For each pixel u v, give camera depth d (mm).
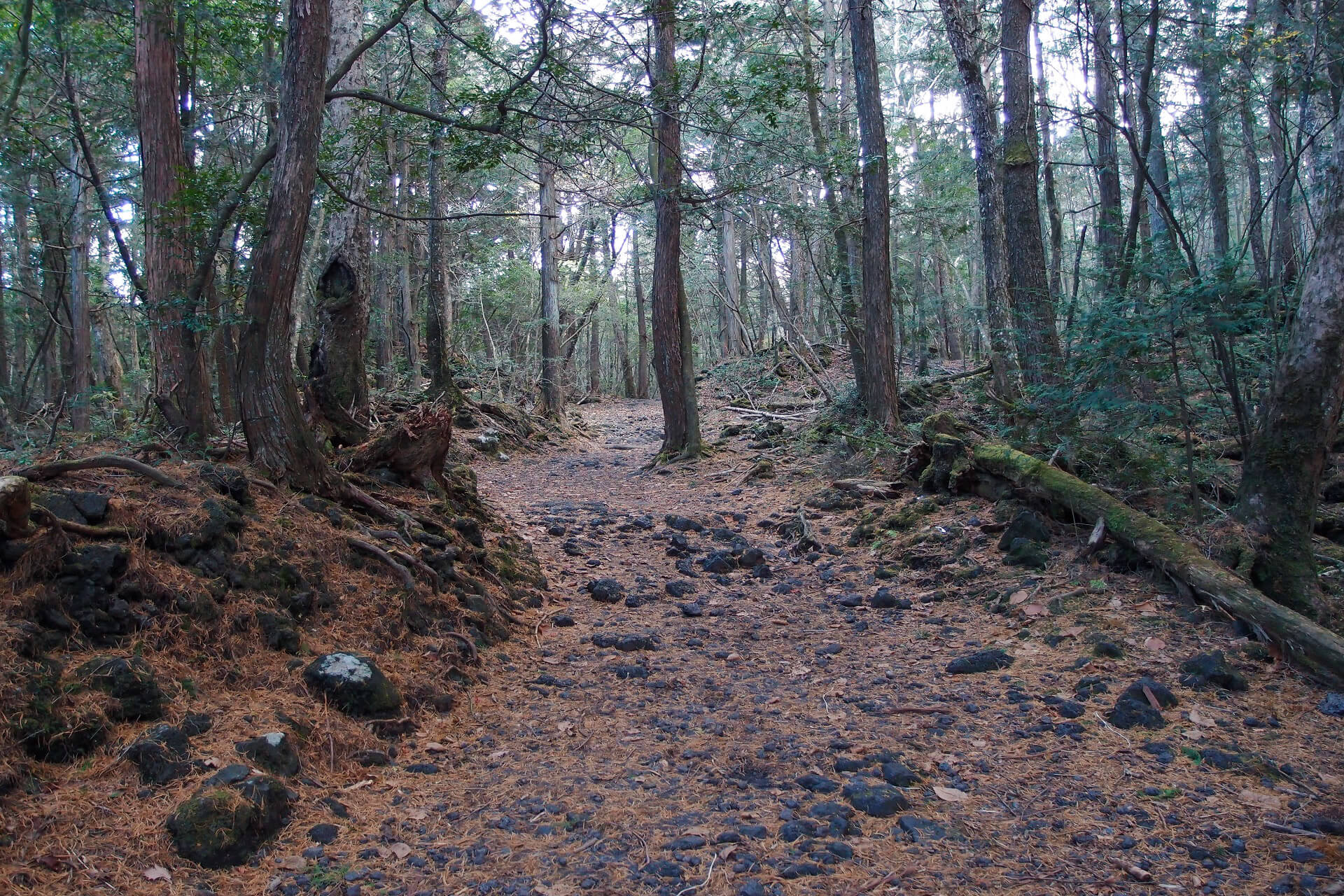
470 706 4824
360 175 8930
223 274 9047
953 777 3920
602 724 4641
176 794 3283
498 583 6680
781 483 11539
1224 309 6277
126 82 9977
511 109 7297
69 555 3867
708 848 3291
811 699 5000
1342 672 4539
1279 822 3420
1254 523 5625
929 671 5359
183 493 4695
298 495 5621
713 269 32406
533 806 3686
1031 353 9078
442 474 7379
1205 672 4699
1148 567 6090
